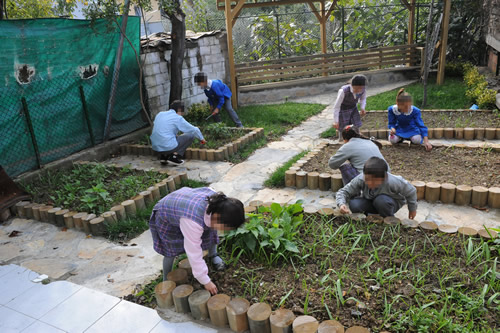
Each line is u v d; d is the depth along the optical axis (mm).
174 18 8500
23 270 3889
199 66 10141
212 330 2951
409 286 3051
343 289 3092
